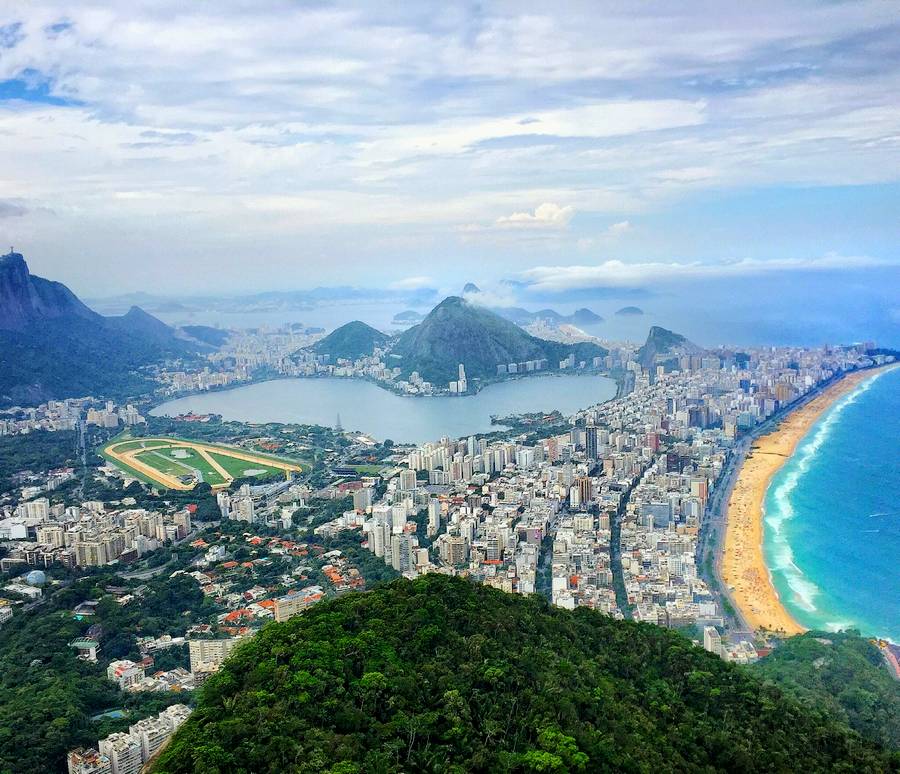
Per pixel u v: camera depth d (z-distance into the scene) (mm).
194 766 101312
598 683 132375
